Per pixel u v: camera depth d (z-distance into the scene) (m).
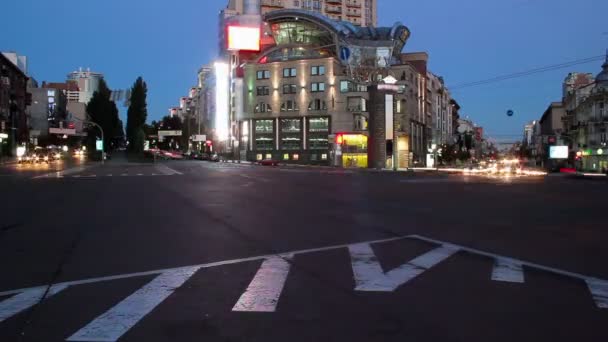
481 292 5.94
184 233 10.36
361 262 7.61
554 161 60.94
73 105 150.12
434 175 42.72
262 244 9.15
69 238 9.80
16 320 4.95
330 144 85.44
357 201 17.23
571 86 105.25
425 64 108.25
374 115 57.44
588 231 10.72
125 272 6.99
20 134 92.81
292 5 124.31
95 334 4.55
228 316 5.06
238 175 36.78
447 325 4.78
